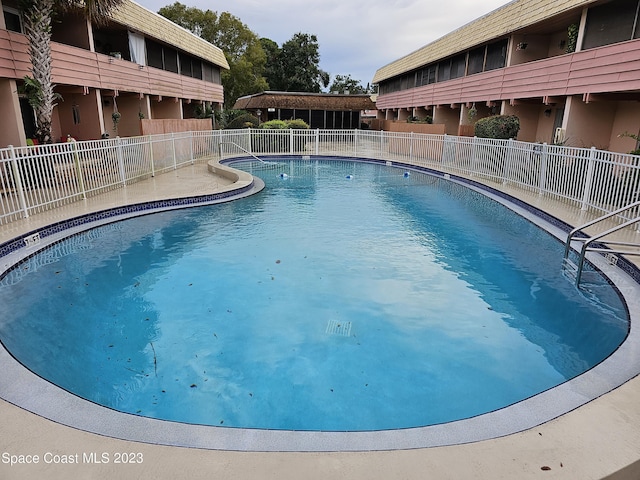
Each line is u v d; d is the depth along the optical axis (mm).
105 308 5410
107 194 10414
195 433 2684
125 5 15852
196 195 10500
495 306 5555
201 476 2189
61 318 5102
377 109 36719
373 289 6047
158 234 8367
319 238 8320
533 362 4344
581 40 12883
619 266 6090
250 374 4129
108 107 18172
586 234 7176
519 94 16078
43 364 4145
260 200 11523
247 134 20922
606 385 3303
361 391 3893
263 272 6609
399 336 4832
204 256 7273
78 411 2920
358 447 2590
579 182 9164
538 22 14609
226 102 41344
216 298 5727
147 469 2234
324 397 3809
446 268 6840
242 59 39969
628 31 11562
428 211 10602
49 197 8547
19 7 10266
